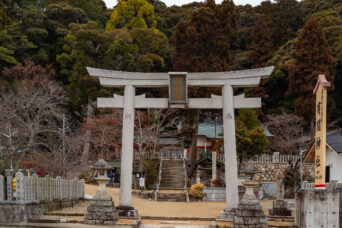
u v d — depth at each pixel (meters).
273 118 41.16
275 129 42.00
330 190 13.59
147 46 48.53
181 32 36.34
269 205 24.09
